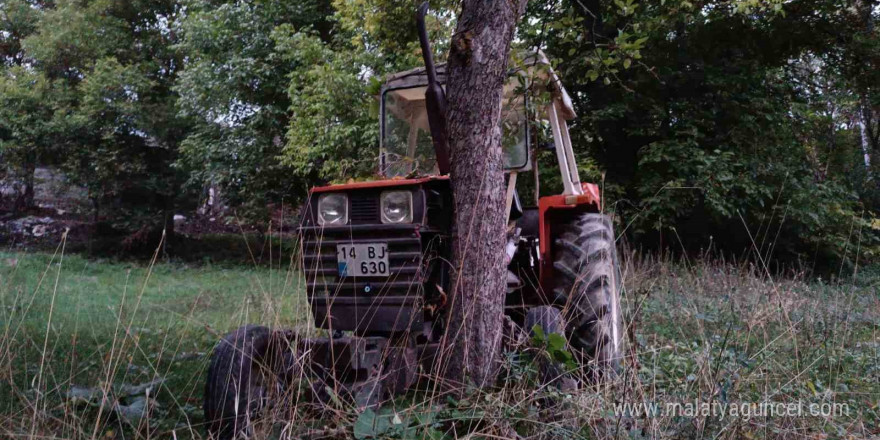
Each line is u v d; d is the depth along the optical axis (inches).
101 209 773.3
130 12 837.2
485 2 136.6
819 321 211.2
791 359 171.0
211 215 922.7
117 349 193.3
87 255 737.6
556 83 177.8
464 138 136.6
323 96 506.9
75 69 832.9
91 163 749.3
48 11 846.5
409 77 187.0
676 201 479.2
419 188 141.1
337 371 133.0
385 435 114.3
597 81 500.4
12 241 754.2
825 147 661.9
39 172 885.2
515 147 181.5
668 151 479.2
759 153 515.5
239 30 650.2
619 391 126.3
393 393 136.6
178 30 690.2
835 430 132.9
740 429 121.7
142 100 786.8
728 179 468.8
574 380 137.9
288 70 629.0
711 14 521.3
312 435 120.0
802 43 549.6
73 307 328.2
